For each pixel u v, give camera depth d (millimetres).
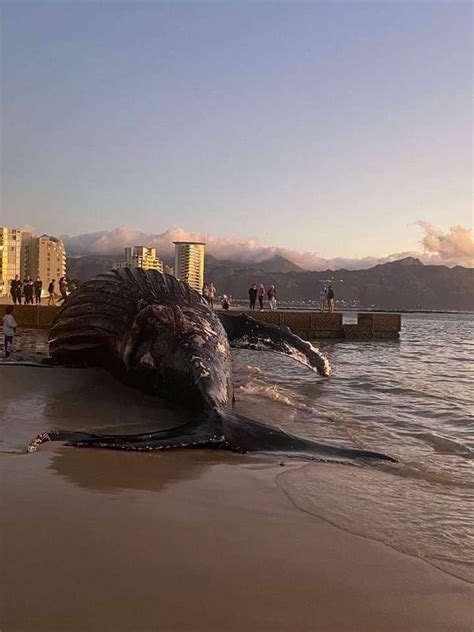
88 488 5141
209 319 10820
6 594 3148
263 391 11914
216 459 6559
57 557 3643
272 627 2980
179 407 9414
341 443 8008
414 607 3287
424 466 6895
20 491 4934
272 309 38969
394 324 32906
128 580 3389
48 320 29297
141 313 10195
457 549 4277
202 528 4328
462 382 14898
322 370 14266
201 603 3180
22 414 8469
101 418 8562
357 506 5184
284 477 5926
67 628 2848
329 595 3377
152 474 5766
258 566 3715
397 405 11289
